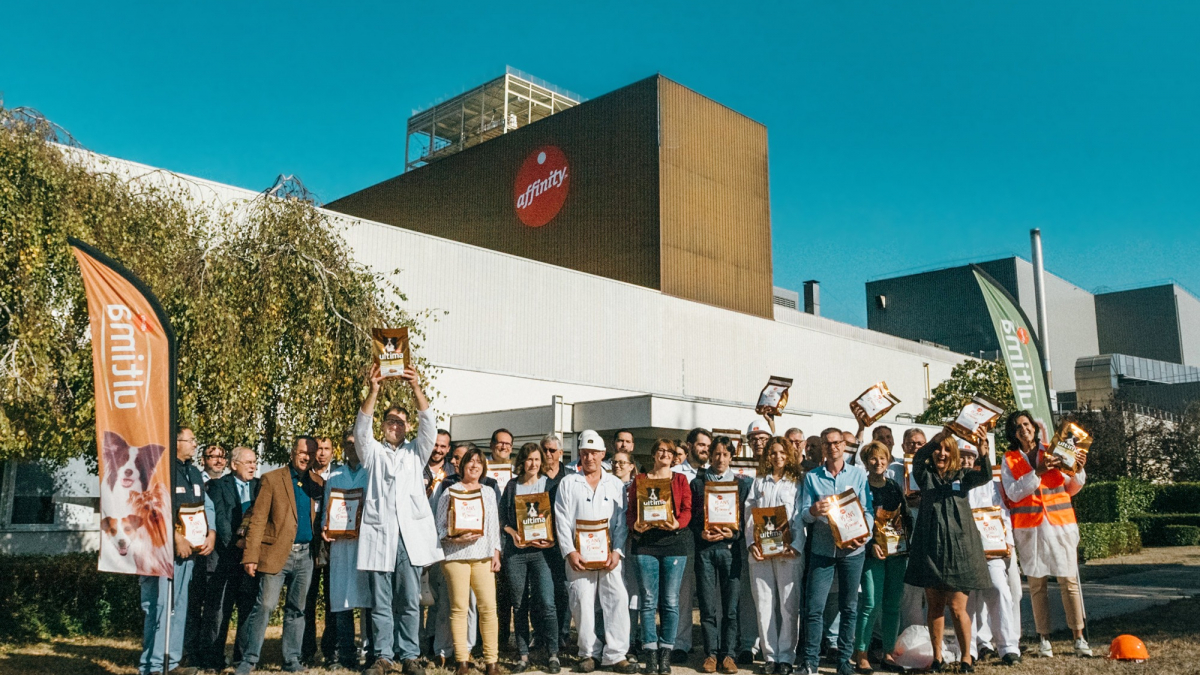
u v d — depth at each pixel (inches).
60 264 372.5
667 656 311.9
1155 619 408.5
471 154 1450.5
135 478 266.4
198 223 462.3
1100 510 1042.1
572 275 1059.3
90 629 391.2
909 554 314.2
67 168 390.3
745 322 1296.8
